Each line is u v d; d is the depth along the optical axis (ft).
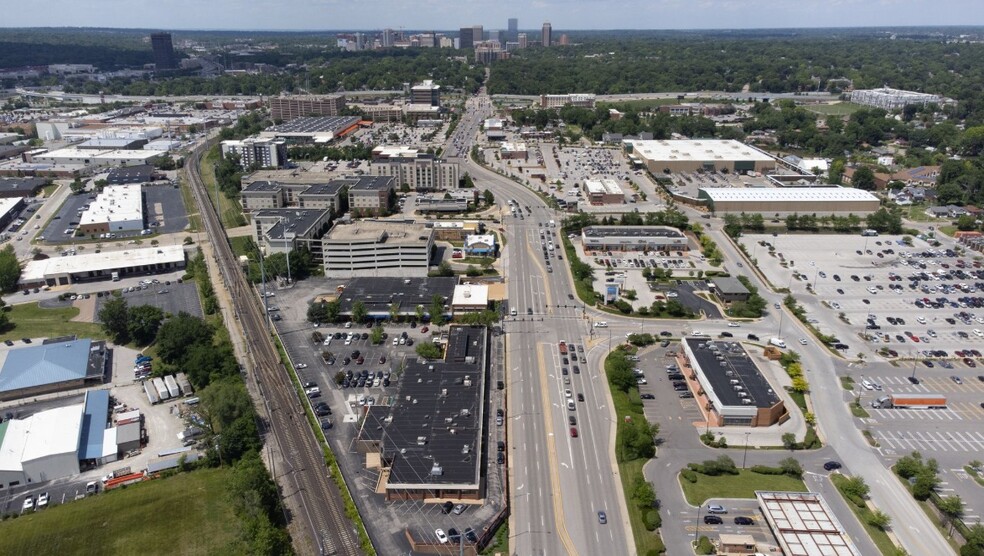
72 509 561.02
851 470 609.83
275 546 491.31
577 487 583.99
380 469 604.08
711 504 559.79
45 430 637.30
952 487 586.04
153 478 600.80
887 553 510.17
